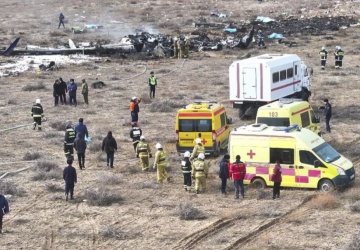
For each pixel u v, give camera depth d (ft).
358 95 637.30
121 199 360.28
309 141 365.81
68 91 637.30
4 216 337.11
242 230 312.91
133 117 518.37
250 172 370.73
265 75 518.78
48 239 307.37
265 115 433.07
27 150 465.88
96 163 431.43
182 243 299.58
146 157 409.69
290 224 318.45
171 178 396.57
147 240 303.89
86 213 340.80
